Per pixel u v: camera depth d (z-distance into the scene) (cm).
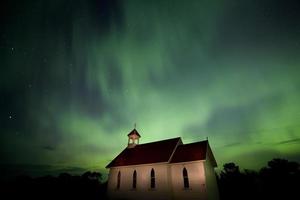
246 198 2661
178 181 2222
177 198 2145
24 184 3372
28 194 2830
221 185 3397
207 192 2011
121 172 2675
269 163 3525
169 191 2155
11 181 3500
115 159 2995
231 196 2838
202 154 2231
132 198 2391
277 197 2509
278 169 3331
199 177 2105
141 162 2533
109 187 2678
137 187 2412
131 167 2608
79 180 4000
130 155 2909
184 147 2573
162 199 2156
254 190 2958
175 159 2375
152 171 2409
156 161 2402
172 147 2584
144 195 2312
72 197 2889
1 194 2697
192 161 2194
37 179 3728
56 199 2684
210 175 2292
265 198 2538
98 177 4441
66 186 3541
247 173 3597
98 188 3694
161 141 2961
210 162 2447
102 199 2864
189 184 2131
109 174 2789
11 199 2494
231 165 3875
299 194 2489
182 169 2258
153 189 2273
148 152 2755
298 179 2966
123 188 2533
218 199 2342
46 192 3048
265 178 3278
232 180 3491
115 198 2536
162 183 2242
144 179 2411
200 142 2544
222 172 3847
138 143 3319
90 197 2980
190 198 2064
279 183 3002
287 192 2648
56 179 3822
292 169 3269
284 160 3459
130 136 3325
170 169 2345
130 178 2541
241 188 3127
